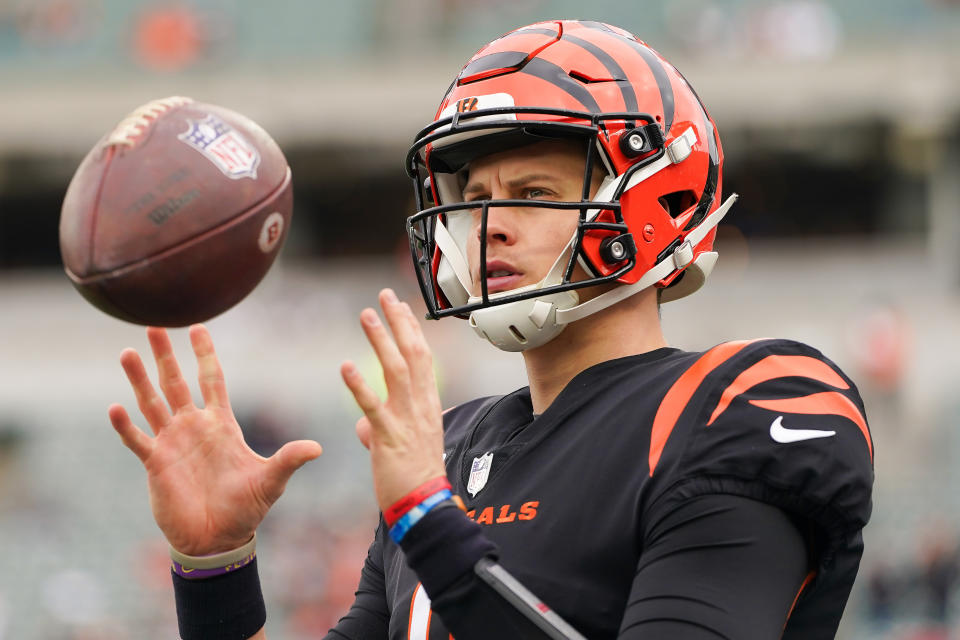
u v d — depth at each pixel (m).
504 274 5.95
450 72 49.72
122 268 5.65
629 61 6.14
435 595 4.84
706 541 4.84
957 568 26.50
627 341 6.02
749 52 49.34
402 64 49.72
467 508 5.62
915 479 32.91
